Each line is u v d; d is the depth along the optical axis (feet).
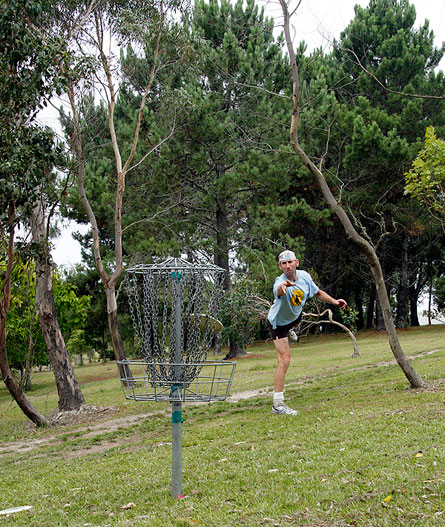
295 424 22.84
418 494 12.10
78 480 19.42
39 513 15.79
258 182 81.25
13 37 32.94
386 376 36.81
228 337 83.82
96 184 76.38
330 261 119.96
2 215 33.65
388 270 131.95
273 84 83.05
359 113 90.27
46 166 35.55
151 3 50.34
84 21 47.44
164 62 57.93
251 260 81.71
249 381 48.67
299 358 75.15
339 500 12.51
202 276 14.08
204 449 20.74
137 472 18.92
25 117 34.68
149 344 13.76
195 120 74.02
